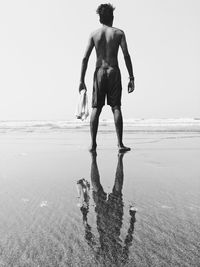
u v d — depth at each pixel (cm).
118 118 652
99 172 438
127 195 312
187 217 242
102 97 650
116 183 367
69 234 211
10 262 172
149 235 207
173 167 466
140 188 340
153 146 741
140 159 545
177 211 258
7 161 554
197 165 481
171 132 1268
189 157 564
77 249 187
